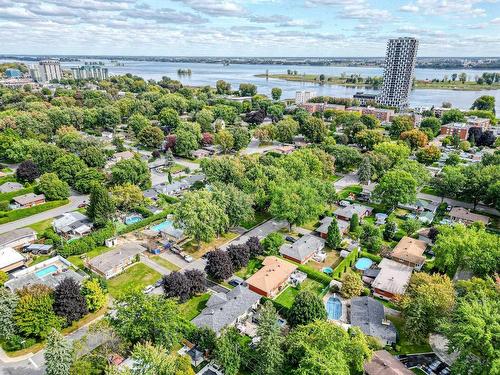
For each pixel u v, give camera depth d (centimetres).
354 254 9288
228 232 10769
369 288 8362
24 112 19438
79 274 8300
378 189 11950
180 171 15662
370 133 18575
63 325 6694
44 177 12375
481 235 8506
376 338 6544
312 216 10281
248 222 11356
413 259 8906
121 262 8706
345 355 5428
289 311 6862
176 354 6128
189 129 18538
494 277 7631
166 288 7431
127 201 11238
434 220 11406
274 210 10331
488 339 5106
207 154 18025
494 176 11812
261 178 11931
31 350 6344
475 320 5331
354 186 14425
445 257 8056
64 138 16050
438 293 6575
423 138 18500
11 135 15675
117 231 10262
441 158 17675
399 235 10531
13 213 11106
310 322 6450
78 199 12744
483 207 12581
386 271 8381
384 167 14775
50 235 9869
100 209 10181
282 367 5516
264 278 8044
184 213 9244
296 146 19525
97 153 14675
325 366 4866
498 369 4822
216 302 7294
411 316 6550
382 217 11519
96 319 7119
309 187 10775
